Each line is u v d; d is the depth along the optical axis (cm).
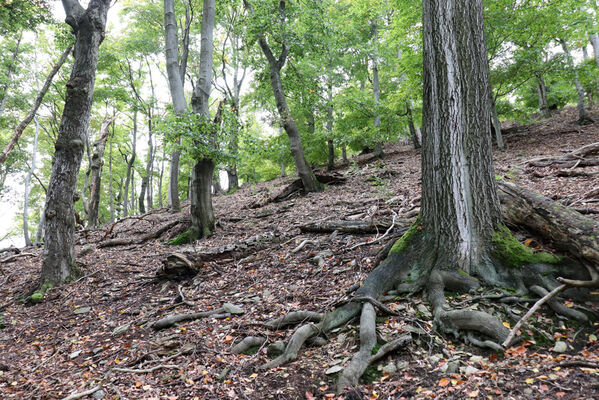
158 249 949
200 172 962
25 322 587
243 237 882
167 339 431
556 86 2100
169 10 1008
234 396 303
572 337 299
